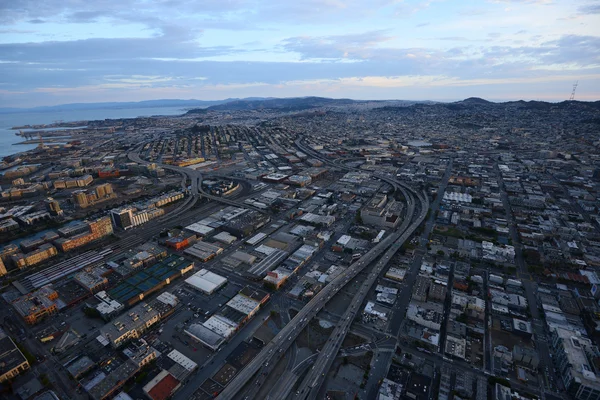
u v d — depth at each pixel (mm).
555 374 173500
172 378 167125
